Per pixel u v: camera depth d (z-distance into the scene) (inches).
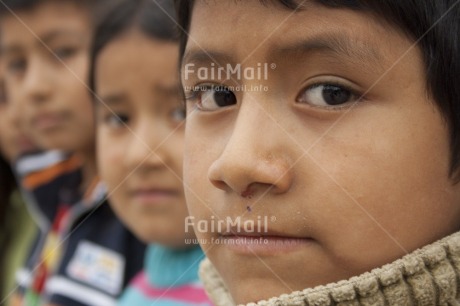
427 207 23.4
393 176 22.7
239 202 23.5
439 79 23.4
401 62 22.9
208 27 24.6
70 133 54.7
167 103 40.6
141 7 41.7
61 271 51.8
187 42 27.0
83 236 52.1
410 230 23.2
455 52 23.8
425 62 23.2
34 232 69.1
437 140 23.5
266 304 22.8
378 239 22.9
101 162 43.1
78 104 54.4
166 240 41.0
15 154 65.7
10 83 58.5
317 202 22.6
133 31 40.9
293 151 22.9
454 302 24.1
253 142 22.8
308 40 22.6
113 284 49.2
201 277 30.7
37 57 55.1
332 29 22.5
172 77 40.3
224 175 22.9
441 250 23.6
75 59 54.4
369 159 22.6
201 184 25.5
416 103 23.1
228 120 25.2
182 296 40.6
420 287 23.3
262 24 23.1
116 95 41.6
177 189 40.6
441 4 23.5
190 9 26.6
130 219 42.2
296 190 22.8
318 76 23.0
